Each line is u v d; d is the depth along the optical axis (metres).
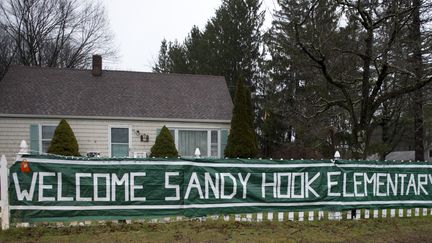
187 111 20.25
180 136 19.98
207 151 20.23
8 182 7.95
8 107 17.89
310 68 25.30
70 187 8.25
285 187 9.55
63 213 8.18
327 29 17.16
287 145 27.27
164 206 8.75
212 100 21.53
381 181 10.45
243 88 18.06
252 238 7.86
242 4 34.84
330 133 25.39
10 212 7.96
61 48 33.84
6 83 19.31
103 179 8.45
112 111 19.08
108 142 18.91
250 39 34.78
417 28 14.43
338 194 9.96
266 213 9.38
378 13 15.10
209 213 9.02
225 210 9.11
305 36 14.64
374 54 15.30
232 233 8.19
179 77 22.95
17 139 17.89
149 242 7.41
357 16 15.37
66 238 7.55
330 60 18.53
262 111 32.09
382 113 22.30
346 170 10.10
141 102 20.12
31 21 32.03
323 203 9.83
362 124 14.97
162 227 8.47
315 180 9.80
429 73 14.45
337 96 23.44
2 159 7.87
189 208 8.89
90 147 18.69
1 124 17.73
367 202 10.22
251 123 18.02
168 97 20.98
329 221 9.65
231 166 9.21
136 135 19.28
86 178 8.35
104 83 20.94
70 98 19.31
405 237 8.47
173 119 19.59
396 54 14.86
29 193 8.03
